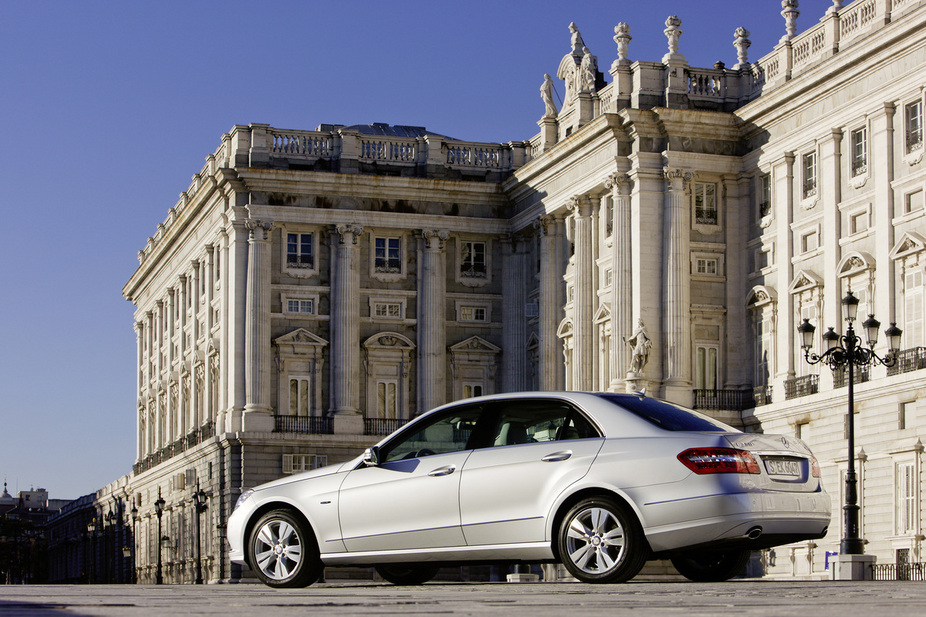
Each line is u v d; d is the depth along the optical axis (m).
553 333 65.12
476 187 69.25
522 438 16.12
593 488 15.45
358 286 68.06
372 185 68.06
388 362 68.62
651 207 57.12
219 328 70.44
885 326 48.12
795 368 53.47
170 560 78.50
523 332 69.12
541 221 65.88
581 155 61.22
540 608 10.23
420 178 68.44
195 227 75.50
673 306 56.34
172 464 77.38
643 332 56.09
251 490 17.42
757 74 58.22
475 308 70.12
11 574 161.38
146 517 87.25
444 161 69.88
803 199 53.66
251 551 17.12
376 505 16.44
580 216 62.19
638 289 56.69
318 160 68.31
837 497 49.44
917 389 45.81
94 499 112.12
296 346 66.88
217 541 66.25
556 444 15.82
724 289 57.53
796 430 52.34
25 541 161.75
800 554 50.81
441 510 16.09
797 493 15.70
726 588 13.73
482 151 70.69
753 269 56.84
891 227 48.34
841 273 50.81
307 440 65.88
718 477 15.12
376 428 67.50
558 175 64.12
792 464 15.89
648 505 15.15
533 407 16.22
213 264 72.38
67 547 129.88
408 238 69.56
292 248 67.69
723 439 15.43
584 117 62.09
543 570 50.00
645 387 56.06
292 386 67.12
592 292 61.72
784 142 54.69
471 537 15.96
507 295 70.19
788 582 16.58
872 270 49.34
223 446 65.69
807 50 54.44
